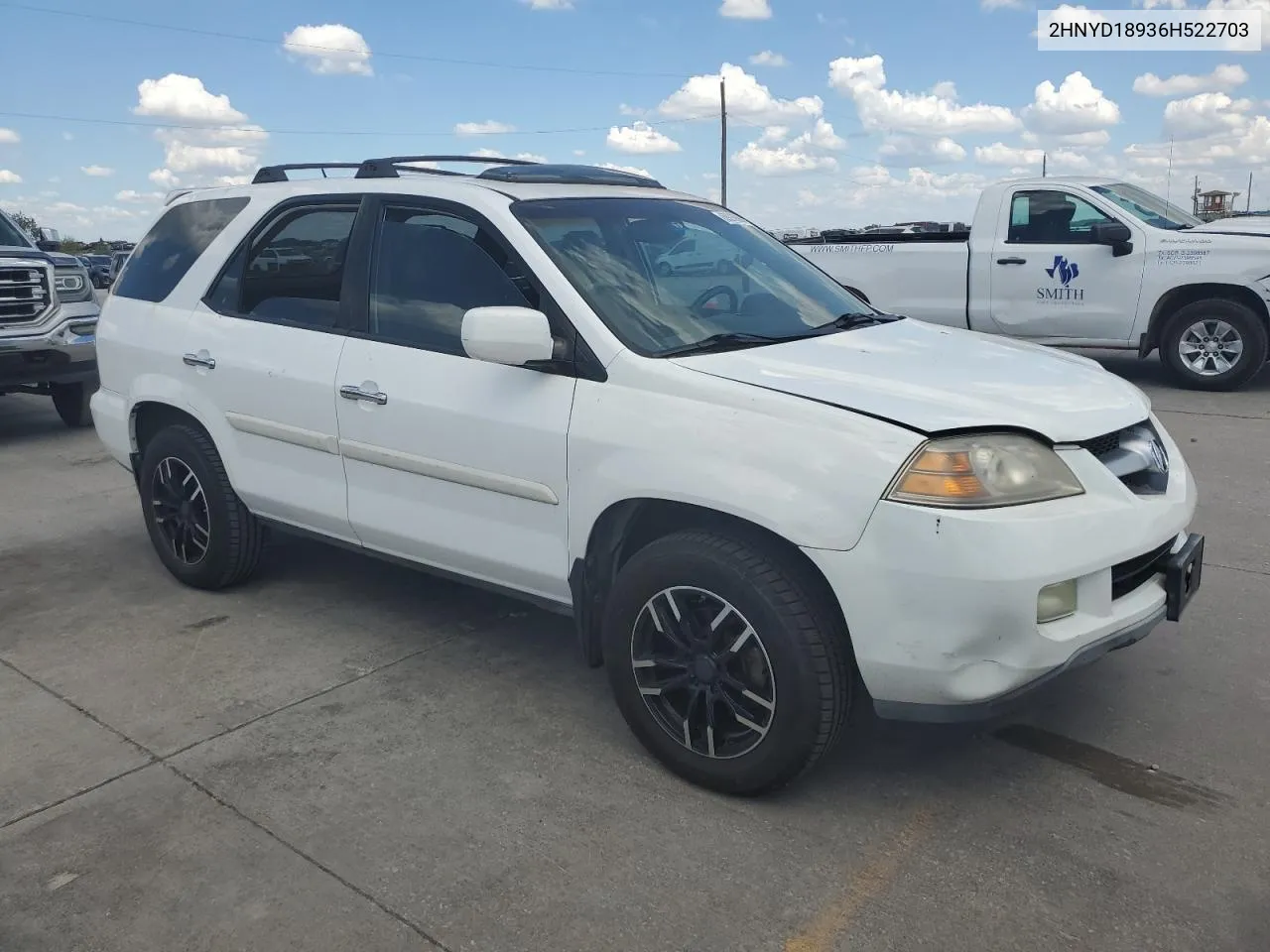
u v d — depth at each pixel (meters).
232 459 4.52
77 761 3.41
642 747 3.45
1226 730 3.47
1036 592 2.68
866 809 3.06
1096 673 3.90
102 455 8.27
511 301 3.54
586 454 3.25
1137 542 2.89
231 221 4.62
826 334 3.66
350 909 2.66
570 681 3.97
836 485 2.76
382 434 3.87
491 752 3.44
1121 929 2.53
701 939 2.53
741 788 3.09
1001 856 2.83
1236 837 2.88
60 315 8.78
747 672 2.99
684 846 2.90
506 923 2.60
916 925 2.56
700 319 3.55
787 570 2.90
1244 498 6.07
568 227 3.70
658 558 3.09
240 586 5.00
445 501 3.74
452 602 4.80
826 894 2.68
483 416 3.53
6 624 4.60
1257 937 2.49
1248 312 9.20
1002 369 3.30
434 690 3.90
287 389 4.19
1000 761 3.32
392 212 3.99
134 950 2.53
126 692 3.91
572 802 3.12
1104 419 3.00
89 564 5.41
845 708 2.94
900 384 3.02
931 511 2.67
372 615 4.64
